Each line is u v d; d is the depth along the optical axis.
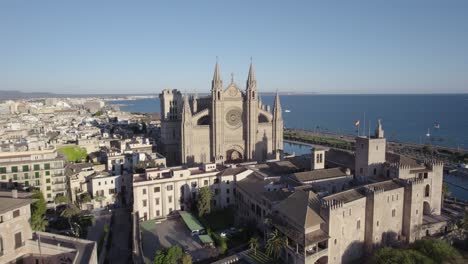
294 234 78.69
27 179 127.25
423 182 96.38
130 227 110.31
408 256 75.81
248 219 109.00
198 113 165.00
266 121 180.12
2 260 71.12
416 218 95.94
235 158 172.62
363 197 87.62
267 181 111.31
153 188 114.19
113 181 129.62
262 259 83.31
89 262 69.12
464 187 169.50
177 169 121.56
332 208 78.88
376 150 109.12
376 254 79.12
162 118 199.50
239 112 170.12
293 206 85.00
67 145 184.12
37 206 97.62
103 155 171.88
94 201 126.19
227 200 121.62
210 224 106.62
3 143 160.12
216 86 161.12
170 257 76.62
